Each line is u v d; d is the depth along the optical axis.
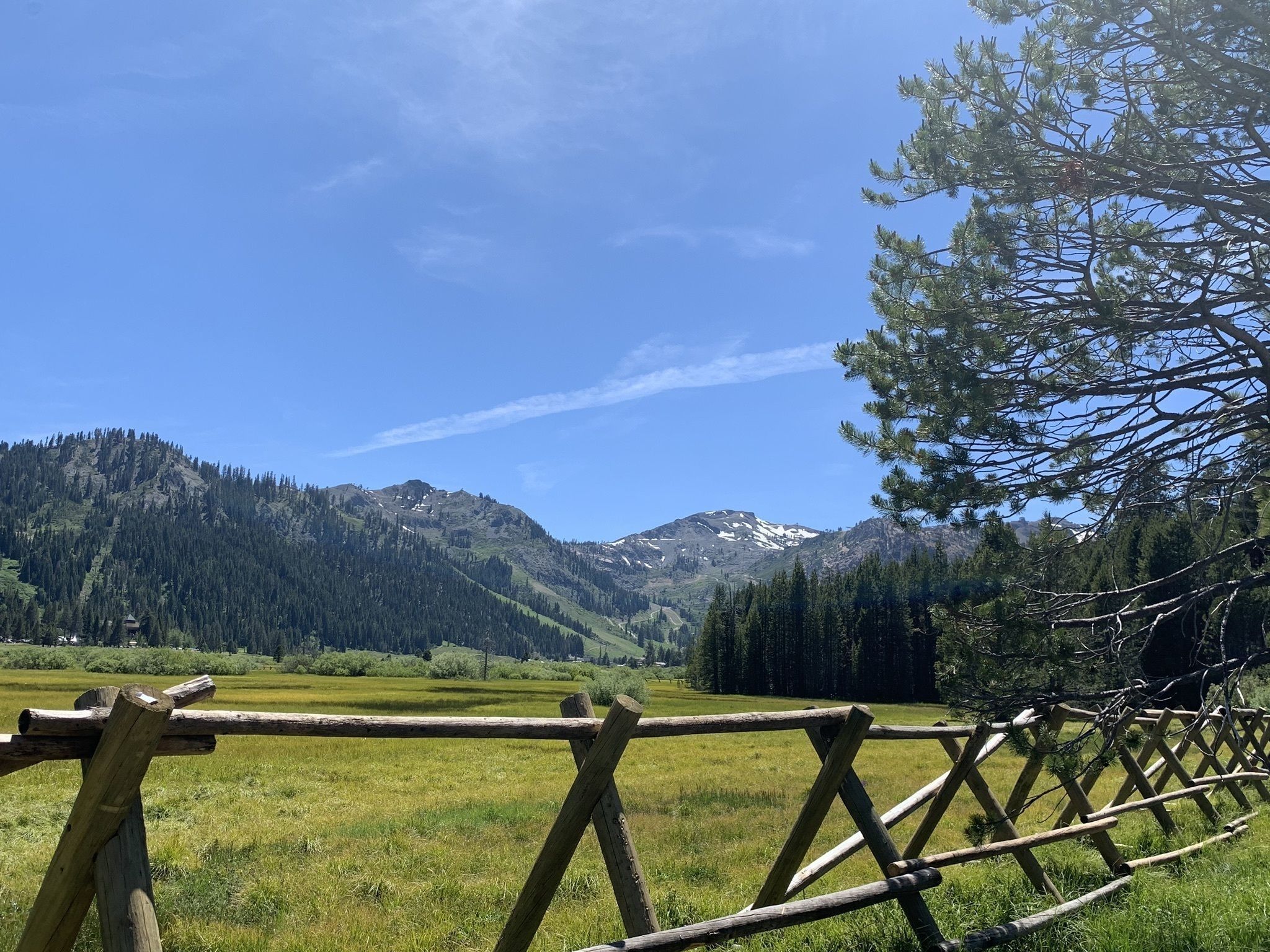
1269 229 6.58
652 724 3.84
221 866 8.88
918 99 7.25
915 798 6.54
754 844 10.50
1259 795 12.76
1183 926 5.41
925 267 7.37
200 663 109.69
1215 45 6.54
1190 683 6.68
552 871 3.62
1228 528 7.67
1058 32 6.67
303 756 24.11
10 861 9.28
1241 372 6.43
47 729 2.58
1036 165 6.82
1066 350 6.98
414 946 6.07
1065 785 7.02
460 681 114.88
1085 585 7.35
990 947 5.24
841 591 110.25
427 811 13.64
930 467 6.77
